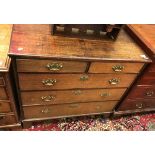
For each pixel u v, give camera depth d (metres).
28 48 1.28
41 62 1.29
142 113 2.31
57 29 1.47
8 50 1.26
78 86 1.59
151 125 2.19
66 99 1.69
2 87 1.32
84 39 1.52
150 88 1.90
